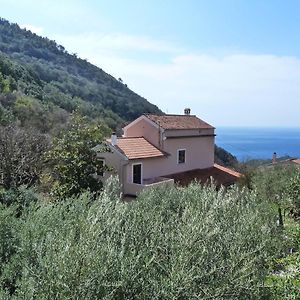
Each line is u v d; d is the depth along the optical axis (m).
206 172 26.55
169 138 24.17
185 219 5.38
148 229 5.18
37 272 3.91
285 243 7.70
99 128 16.62
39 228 5.80
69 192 14.79
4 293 4.34
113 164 20.84
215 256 4.48
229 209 7.45
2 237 5.87
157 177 23.17
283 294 5.29
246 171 27.39
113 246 4.17
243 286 4.30
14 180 18.67
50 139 24.38
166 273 4.20
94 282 3.60
